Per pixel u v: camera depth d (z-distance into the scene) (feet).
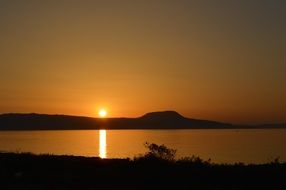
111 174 65.21
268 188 54.65
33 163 79.05
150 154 82.17
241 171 65.87
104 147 297.94
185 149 258.98
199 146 299.99
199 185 56.34
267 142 371.76
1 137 452.76
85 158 89.51
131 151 247.50
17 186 54.60
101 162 81.30
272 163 78.13
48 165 77.10
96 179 61.11
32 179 60.80
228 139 440.04
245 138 466.70
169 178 60.59
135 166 72.18
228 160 172.24
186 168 68.08
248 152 235.81
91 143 362.12
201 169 66.95
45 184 56.59
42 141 373.40
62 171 69.62
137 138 480.64
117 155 205.87
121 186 55.57
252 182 58.39
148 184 57.16
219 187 55.16
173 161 76.59
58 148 267.18
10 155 91.09
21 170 71.00
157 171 65.67
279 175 62.80
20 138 432.66
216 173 64.23
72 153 216.13
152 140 419.33
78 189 53.01
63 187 54.34
